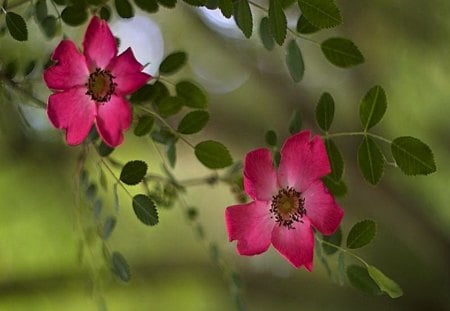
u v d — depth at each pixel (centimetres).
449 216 183
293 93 175
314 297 191
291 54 85
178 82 88
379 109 83
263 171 84
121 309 189
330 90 175
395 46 165
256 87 182
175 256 191
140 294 189
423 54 164
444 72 166
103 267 99
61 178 168
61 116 85
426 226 183
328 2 81
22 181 170
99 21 85
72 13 89
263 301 187
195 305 202
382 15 162
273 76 176
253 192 84
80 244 100
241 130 183
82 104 85
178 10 169
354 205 182
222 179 94
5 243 180
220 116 182
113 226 93
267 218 84
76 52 85
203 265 193
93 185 94
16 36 88
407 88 169
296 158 84
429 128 172
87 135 89
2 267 180
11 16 88
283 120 179
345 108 171
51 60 88
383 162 83
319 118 85
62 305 178
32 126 111
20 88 91
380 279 85
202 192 187
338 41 84
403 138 83
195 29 175
